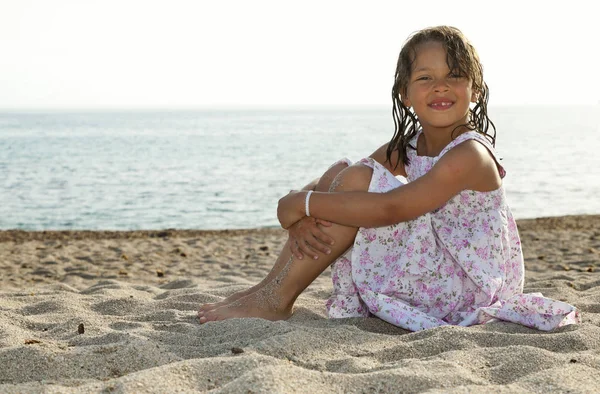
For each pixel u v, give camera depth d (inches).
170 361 86.6
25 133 3031.5
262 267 255.8
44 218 541.0
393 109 122.9
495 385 74.5
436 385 75.5
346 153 1429.6
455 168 109.3
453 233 115.0
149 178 870.4
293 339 94.0
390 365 83.3
